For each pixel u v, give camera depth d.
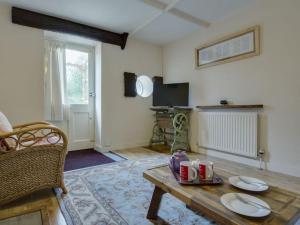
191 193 1.11
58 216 1.52
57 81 3.35
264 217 0.88
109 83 3.70
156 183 1.32
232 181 1.23
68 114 3.57
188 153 3.47
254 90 2.68
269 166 2.53
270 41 2.50
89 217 1.51
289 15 2.32
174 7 2.77
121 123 3.87
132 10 2.85
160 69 4.36
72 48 3.64
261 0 2.57
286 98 2.36
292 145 2.32
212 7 2.77
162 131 4.17
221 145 3.05
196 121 3.56
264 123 2.57
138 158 3.17
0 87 2.68
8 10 2.72
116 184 2.12
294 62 2.29
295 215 0.90
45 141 1.99
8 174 1.61
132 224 1.42
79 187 2.04
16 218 1.49
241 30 2.79
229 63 2.99
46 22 2.94
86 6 2.74
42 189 1.96
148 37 3.87
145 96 4.20
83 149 3.81
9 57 2.73
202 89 3.45
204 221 1.46
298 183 2.11
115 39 3.67
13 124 2.76
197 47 3.49
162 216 1.53
